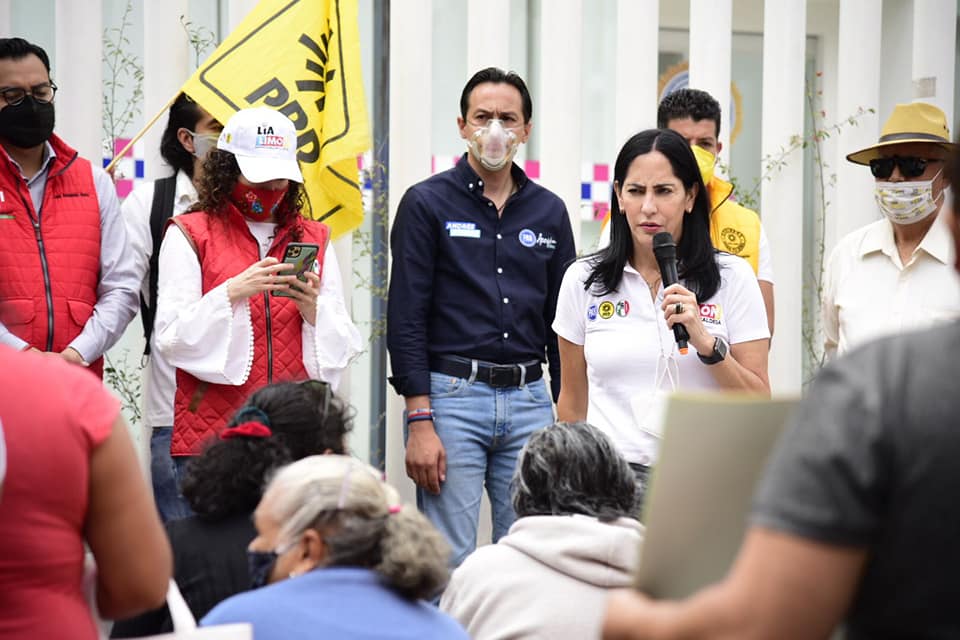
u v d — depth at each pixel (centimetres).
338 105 691
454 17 896
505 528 666
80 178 596
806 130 974
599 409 541
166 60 738
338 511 318
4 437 255
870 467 184
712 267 534
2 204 569
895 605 187
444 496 649
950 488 181
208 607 375
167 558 290
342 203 705
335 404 406
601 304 546
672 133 536
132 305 606
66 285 578
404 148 765
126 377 760
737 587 188
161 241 640
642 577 208
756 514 189
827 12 964
